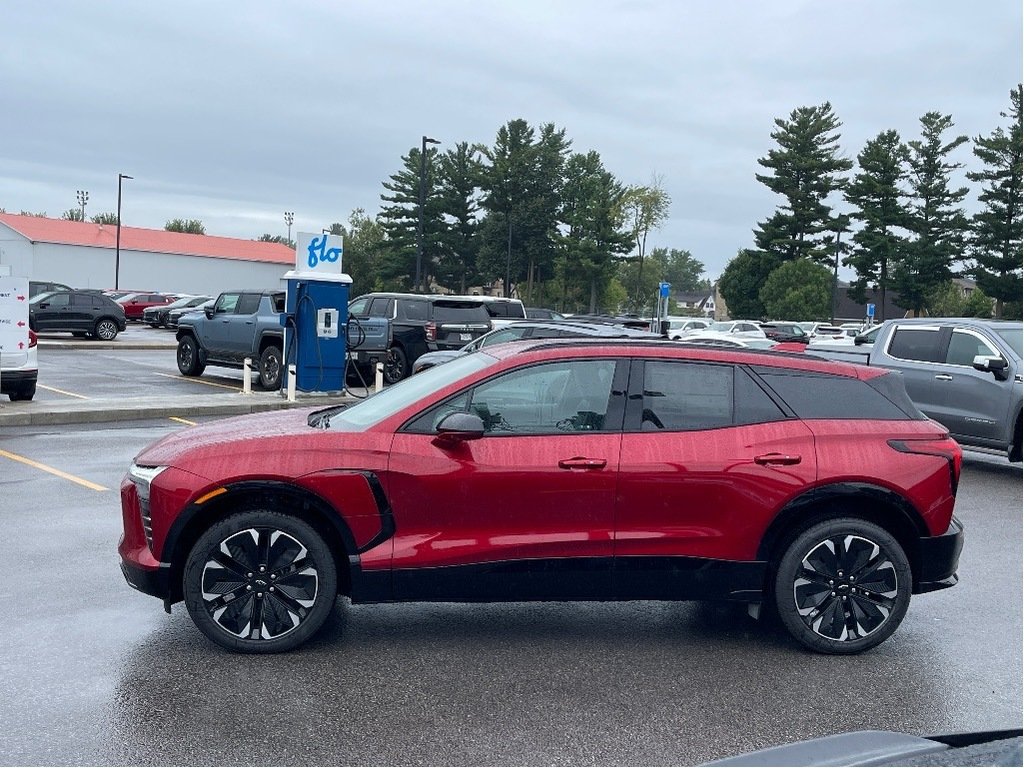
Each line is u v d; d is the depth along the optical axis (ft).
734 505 17.34
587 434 17.33
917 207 212.02
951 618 20.25
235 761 12.95
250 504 17.10
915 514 17.85
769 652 17.93
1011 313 198.70
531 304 266.77
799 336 135.95
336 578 17.13
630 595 17.44
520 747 13.62
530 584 17.12
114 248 260.62
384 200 274.77
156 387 61.11
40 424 44.34
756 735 14.24
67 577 21.01
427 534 16.97
